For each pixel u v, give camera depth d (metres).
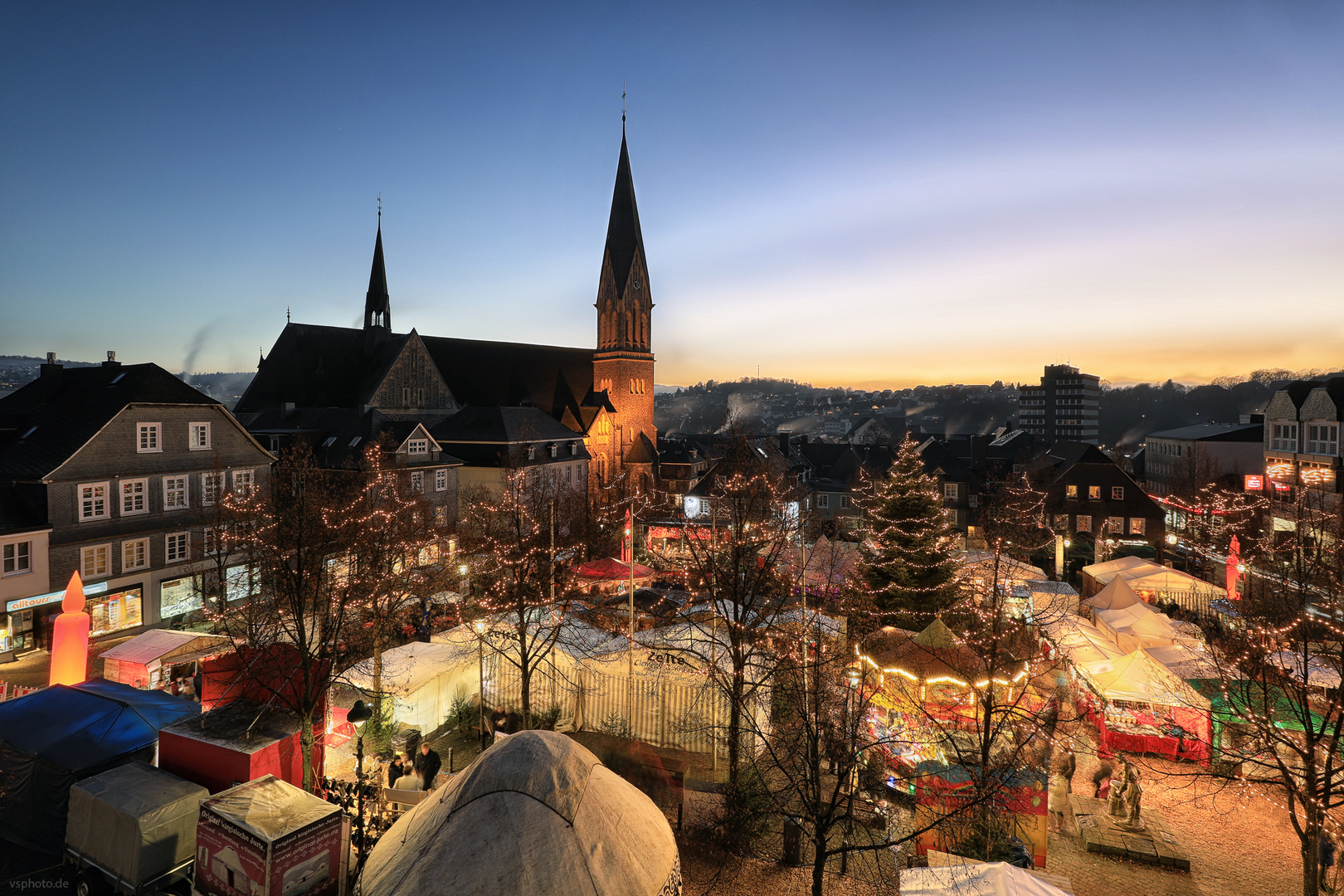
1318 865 15.84
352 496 42.47
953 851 16.36
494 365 95.88
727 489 31.67
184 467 38.41
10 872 14.16
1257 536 52.09
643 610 33.56
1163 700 22.69
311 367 78.44
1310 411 51.62
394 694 21.81
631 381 97.94
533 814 10.45
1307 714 15.02
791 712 22.25
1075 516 60.56
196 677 25.06
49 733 15.76
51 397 37.97
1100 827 18.30
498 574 32.69
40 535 31.86
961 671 19.38
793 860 16.17
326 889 11.69
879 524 33.94
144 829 12.99
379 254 85.44
